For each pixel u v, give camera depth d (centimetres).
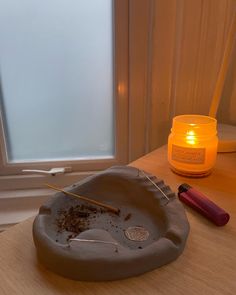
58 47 43
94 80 45
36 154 49
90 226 23
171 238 21
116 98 45
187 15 40
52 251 18
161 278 18
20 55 42
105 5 42
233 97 46
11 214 45
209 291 17
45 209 23
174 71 44
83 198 25
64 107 46
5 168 48
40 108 46
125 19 41
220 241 22
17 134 47
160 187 26
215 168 34
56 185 48
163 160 36
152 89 44
